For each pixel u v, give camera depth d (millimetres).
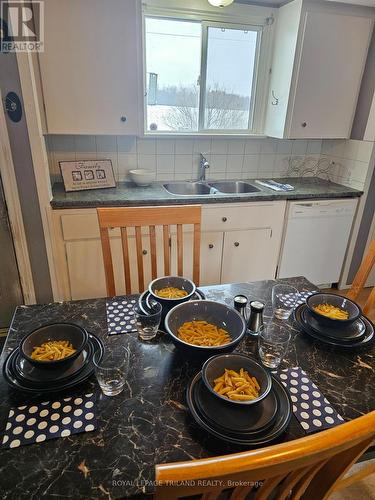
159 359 1046
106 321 1231
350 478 1034
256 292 1467
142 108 2404
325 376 1005
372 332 1176
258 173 3078
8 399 882
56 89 2084
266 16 2594
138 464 730
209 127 2832
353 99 2662
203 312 1159
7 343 1102
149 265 2453
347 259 2984
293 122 2598
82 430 800
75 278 2363
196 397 863
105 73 2121
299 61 2438
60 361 917
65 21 1963
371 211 2873
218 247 2570
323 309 1242
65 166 2396
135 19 2049
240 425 799
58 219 2188
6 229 2115
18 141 1933
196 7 2443
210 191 2742
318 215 2707
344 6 2387
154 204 2297
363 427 533
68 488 680
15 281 2266
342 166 2934
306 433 815
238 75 2748
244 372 906
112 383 931
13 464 722
